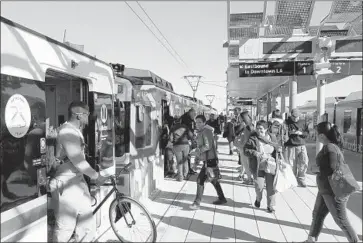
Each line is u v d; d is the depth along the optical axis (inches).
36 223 102.7
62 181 124.7
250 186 246.7
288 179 173.6
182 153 273.6
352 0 167.0
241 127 255.0
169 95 331.6
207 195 220.4
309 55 177.5
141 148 210.2
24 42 98.5
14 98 93.3
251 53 193.9
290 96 281.6
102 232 147.5
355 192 104.7
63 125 123.4
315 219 118.5
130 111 199.9
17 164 94.1
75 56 129.5
